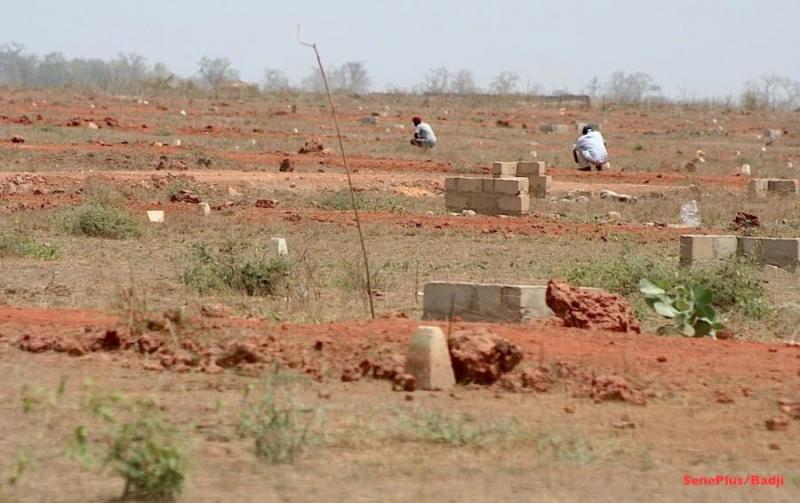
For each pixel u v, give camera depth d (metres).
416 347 32.69
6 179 90.38
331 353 34.69
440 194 104.38
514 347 33.06
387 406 30.28
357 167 117.00
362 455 26.17
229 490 23.80
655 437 28.31
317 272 55.56
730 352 35.97
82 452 23.81
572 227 80.25
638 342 36.84
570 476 25.05
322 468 25.25
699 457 26.78
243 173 105.00
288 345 35.12
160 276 54.53
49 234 70.19
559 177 116.00
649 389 32.09
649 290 41.69
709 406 30.89
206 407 29.72
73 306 45.00
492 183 88.62
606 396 31.50
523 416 29.81
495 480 24.64
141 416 26.08
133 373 33.38
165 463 23.38
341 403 30.50
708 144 177.88
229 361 34.25
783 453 27.25
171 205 85.31
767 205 101.00
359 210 87.81
